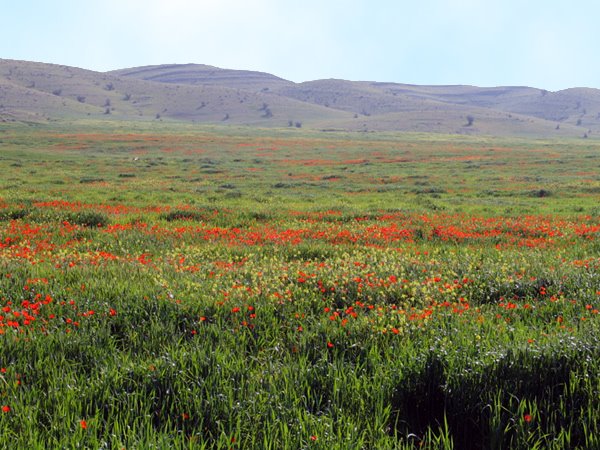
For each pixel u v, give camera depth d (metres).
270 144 111.00
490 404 4.79
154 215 21.52
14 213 19.73
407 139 151.00
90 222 19.30
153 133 136.38
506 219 22.61
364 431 4.36
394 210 26.67
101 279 8.73
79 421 4.29
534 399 4.82
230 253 13.39
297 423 4.48
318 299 8.02
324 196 35.19
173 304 7.27
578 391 4.83
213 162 70.50
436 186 43.84
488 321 6.87
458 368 5.20
